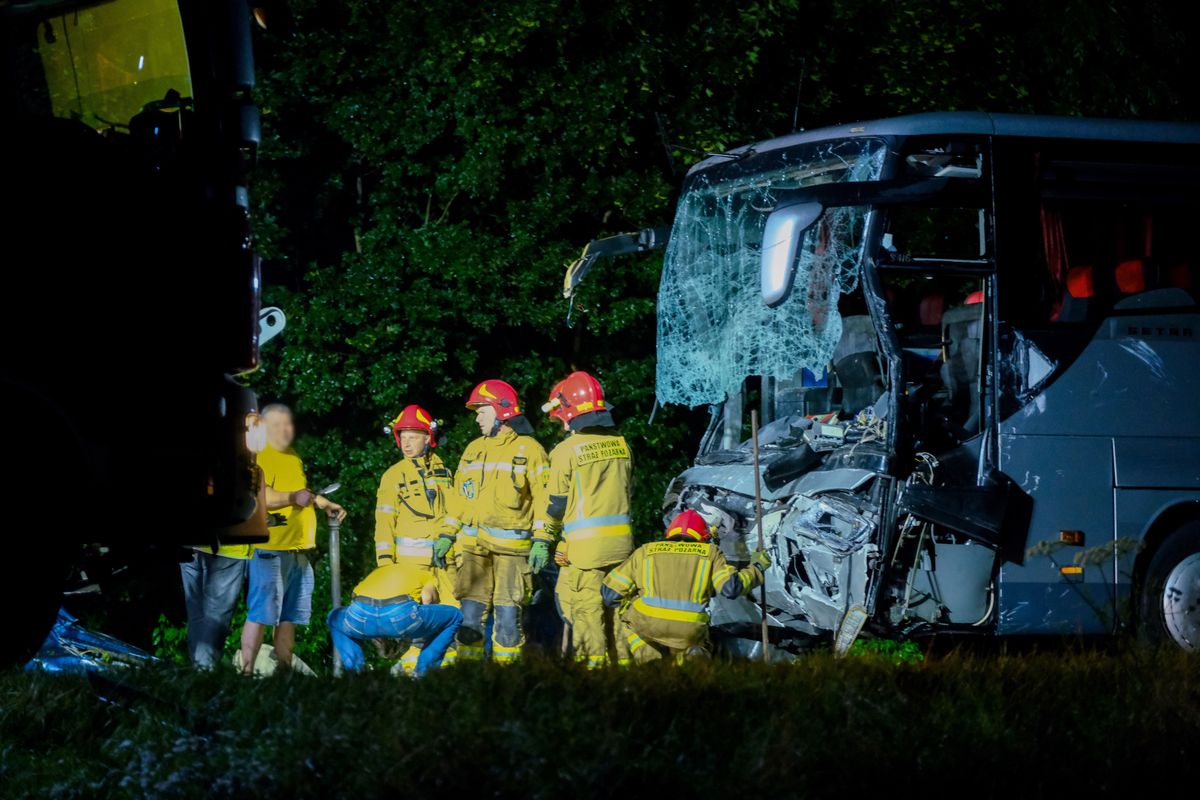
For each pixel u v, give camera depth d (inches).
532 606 853.2
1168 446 645.9
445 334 1046.4
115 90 519.8
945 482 624.7
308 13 1112.2
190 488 485.1
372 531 1039.6
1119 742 441.1
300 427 1091.9
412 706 438.6
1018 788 404.5
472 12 1050.1
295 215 1184.2
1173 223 665.0
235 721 446.0
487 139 1041.5
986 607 633.6
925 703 472.4
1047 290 642.2
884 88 1102.4
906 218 914.7
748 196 733.9
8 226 467.2
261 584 680.4
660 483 1077.8
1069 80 1150.3
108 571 524.1
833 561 629.6
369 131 1078.4
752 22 1039.6
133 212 481.1
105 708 465.7
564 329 1126.4
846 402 716.7
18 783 410.3
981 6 1108.5
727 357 743.7
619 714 431.2
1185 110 1198.3
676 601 633.0
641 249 811.4
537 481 724.0
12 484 464.8
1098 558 619.8
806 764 405.4
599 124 1033.5
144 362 480.4
